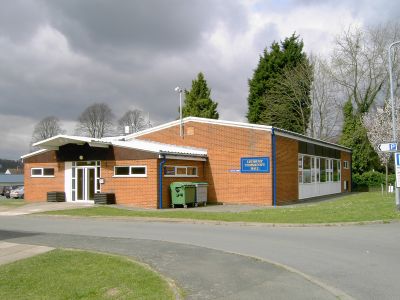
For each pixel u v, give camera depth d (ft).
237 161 89.04
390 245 38.37
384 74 147.43
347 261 31.76
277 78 171.73
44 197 92.89
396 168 65.16
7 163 353.51
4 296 22.41
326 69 157.99
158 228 51.83
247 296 23.03
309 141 103.86
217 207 81.76
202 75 185.26
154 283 24.59
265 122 171.73
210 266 29.89
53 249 36.14
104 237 43.62
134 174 81.76
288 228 51.37
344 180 135.13
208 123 93.15
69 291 23.15
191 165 89.10
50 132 219.00
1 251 35.81
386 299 22.31
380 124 133.69
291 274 27.66
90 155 86.89
